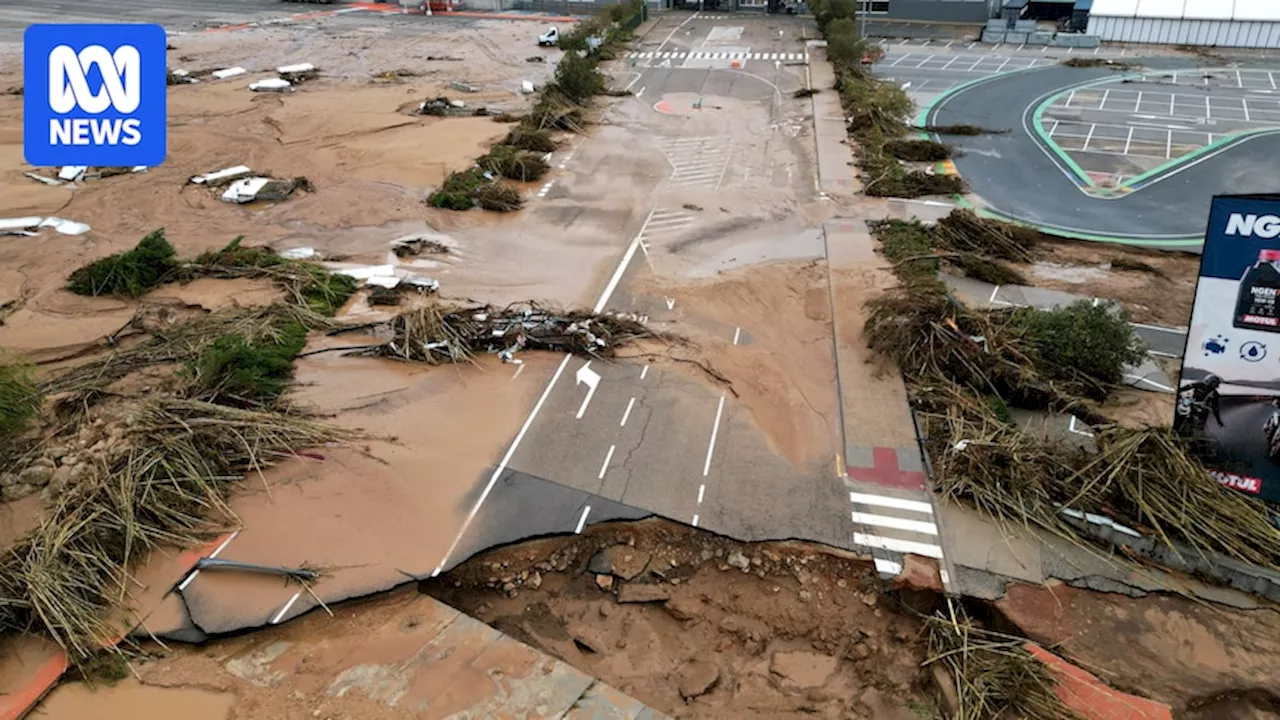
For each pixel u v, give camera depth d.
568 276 19.88
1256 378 11.12
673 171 27.66
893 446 13.56
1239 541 11.07
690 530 11.96
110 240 21.34
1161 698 9.65
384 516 11.95
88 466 11.98
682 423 14.27
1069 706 9.39
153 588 10.62
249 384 14.23
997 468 12.52
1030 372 14.98
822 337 17.09
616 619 11.02
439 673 9.76
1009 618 10.52
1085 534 11.66
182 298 18.11
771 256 21.00
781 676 10.34
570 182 26.42
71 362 15.74
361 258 20.66
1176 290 19.55
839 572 11.41
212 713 9.23
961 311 16.38
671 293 19.02
